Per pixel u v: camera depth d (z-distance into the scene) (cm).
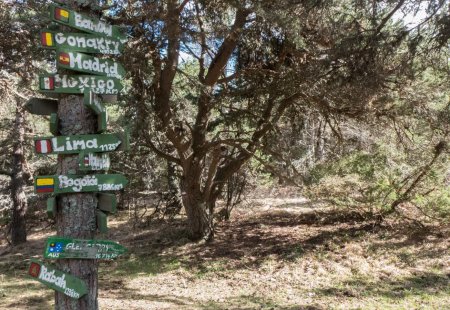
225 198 1988
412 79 913
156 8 983
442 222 1398
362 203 1497
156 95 1256
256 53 1375
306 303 972
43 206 2267
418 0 758
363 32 839
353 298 988
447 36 722
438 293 985
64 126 460
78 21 455
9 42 969
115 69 473
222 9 1123
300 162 1725
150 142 1396
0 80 1123
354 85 923
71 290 443
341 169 1424
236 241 1544
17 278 1298
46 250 434
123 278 1277
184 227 1769
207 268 1319
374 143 1416
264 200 2291
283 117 1542
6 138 2019
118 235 1833
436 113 1115
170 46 1068
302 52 1171
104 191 479
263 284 1152
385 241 1356
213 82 1332
